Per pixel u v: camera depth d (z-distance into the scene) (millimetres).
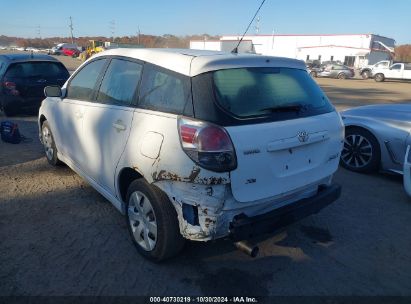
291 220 2959
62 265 3068
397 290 2934
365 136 5434
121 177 3355
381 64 32375
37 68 8852
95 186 3938
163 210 2850
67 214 3941
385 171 5340
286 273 3084
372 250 3486
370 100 16547
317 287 2928
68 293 2752
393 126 5133
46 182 4797
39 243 3377
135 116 3102
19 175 5023
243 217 2719
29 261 3107
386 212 4285
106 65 3812
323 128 3150
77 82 4301
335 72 33969
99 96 3760
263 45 54156
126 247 3352
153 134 2855
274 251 3396
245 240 2713
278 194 2863
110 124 3385
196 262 3172
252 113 2752
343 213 4227
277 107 2906
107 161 3486
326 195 3275
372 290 2924
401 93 20688
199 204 2623
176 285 2881
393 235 3771
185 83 2793
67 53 54781
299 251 3414
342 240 3641
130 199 3219
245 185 2643
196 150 2555
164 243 2896
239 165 2572
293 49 51875
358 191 4887
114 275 2967
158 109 2934
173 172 2691
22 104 8633
